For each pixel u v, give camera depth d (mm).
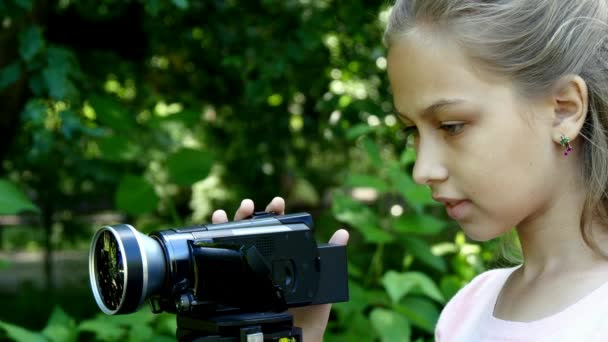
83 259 11164
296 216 1602
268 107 5465
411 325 2744
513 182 1335
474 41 1321
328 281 1628
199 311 1439
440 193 1378
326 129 4625
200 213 9016
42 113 3795
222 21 4902
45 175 5875
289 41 4375
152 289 1436
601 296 1316
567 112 1356
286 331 1447
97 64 5328
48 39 5285
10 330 2287
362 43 4594
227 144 6289
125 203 2764
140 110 5141
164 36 5277
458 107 1329
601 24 1398
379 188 2711
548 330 1350
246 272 1422
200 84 5770
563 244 1410
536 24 1342
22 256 14047
